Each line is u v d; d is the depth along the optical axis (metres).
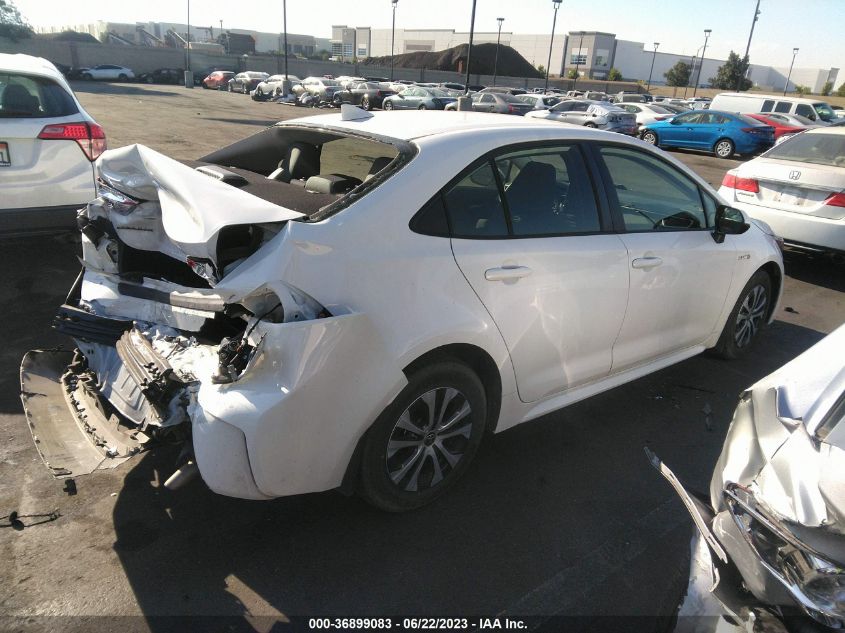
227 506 2.88
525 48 99.06
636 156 3.62
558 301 3.05
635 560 2.70
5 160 5.14
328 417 2.36
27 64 5.47
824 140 7.17
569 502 3.06
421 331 2.52
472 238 2.75
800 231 6.82
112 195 2.88
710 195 4.06
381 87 34.75
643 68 101.25
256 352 2.25
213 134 17.19
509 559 2.67
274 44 108.50
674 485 2.01
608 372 3.58
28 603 2.31
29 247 6.21
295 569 2.54
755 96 28.45
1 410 3.53
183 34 107.69
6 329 4.50
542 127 3.24
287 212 2.44
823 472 1.60
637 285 3.45
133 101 28.72
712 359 4.80
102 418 2.73
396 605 2.41
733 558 1.76
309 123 3.43
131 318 2.97
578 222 3.22
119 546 2.61
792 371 2.00
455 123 3.17
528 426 3.73
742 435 1.92
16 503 2.83
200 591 2.41
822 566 1.51
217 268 2.37
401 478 2.76
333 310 2.33
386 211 2.53
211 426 2.27
